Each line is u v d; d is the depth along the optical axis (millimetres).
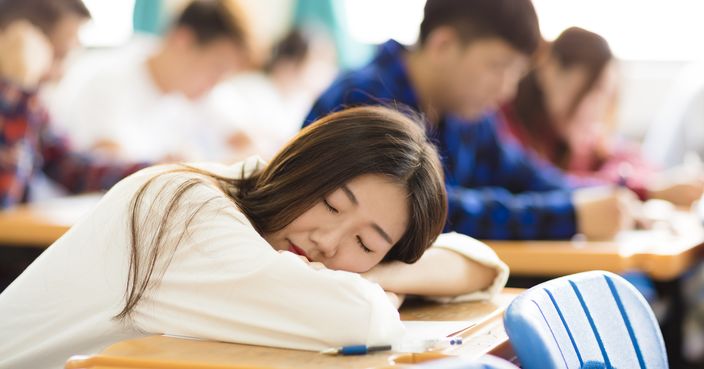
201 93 4035
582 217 2430
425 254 1646
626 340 1326
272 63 5137
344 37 5484
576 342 1233
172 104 4219
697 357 2959
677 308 2908
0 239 2539
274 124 5027
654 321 1375
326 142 1453
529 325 1085
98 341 1427
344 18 5496
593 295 1318
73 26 3232
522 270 2201
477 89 2422
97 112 3875
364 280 1329
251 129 4922
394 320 1312
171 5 5285
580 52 3652
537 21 2396
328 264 1487
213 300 1337
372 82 2359
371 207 1450
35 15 3133
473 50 2373
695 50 4855
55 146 3350
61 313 1447
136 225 1405
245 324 1310
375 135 1464
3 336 1463
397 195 1472
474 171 2801
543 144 3719
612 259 2141
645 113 4902
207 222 1366
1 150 2975
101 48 5309
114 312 1409
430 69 2420
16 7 3105
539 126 3697
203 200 1385
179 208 1385
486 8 2355
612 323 1320
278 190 1460
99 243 1445
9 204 2949
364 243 1478
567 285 1282
